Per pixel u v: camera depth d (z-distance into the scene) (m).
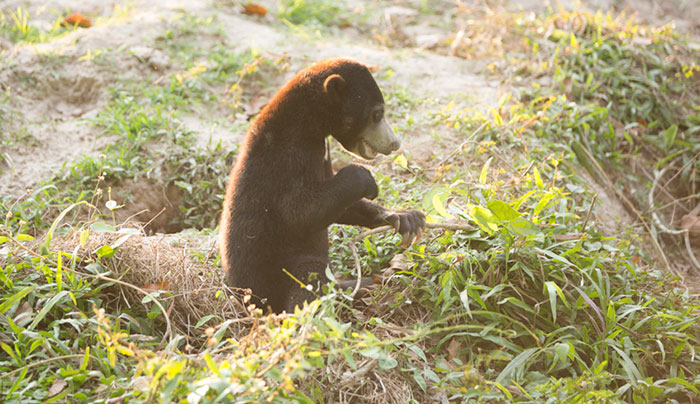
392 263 8.67
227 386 5.71
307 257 8.30
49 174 11.15
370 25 16.84
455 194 9.97
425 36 16.00
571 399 6.84
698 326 8.31
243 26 15.33
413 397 7.21
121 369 6.93
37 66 13.19
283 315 6.83
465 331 7.88
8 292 7.62
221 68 13.60
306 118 8.20
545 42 14.63
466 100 12.94
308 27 15.80
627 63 14.01
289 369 5.80
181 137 11.69
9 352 6.80
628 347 7.76
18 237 7.88
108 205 8.44
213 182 11.23
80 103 13.05
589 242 9.23
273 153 8.19
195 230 10.58
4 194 10.59
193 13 15.46
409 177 11.01
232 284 8.29
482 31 15.68
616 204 12.15
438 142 11.67
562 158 11.00
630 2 19.41
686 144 13.06
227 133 12.17
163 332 7.84
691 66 14.12
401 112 12.55
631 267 8.77
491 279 8.07
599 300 8.34
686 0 19.64
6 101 12.37
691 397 7.58
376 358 7.02
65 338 7.39
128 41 14.06
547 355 7.68
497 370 7.70
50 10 15.97
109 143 11.80
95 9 16.23
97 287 7.78
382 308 8.16
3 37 14.28
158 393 5.84
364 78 8.36
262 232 8.18
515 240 8.22
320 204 7.95
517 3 18.25
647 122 13.50
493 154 11.21
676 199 12.78
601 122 12.86
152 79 13.34
